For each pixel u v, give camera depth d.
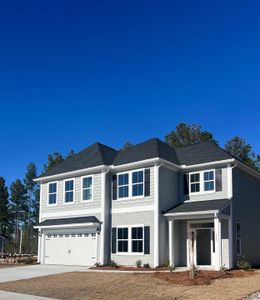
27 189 79.62
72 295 17.38
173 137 50.12
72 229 31.48
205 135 49.31
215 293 16.20
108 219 29.78
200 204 27.19
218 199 27.33
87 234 30.42
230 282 18.67
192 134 49.75
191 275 20.27
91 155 32.44
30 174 79.88
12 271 26.55
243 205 28.22
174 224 28.14
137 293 17.11
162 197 27.86
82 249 30.48
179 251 28.06
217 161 27.67
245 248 27.61
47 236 33.34
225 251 25.83
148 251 27.08
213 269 24.75
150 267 26.48
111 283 19.77
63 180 33.06
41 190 34.75
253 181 30.44
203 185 28.36
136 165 28.78
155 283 19.08
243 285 17.77
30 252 68.31
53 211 33.22
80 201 31.36
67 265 30.75
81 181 31.66
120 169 29.73
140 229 27.84
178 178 29.73
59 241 32.28
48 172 34.69
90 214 30.47
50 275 23.80
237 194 27.64
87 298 16.61
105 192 29.97
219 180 27.61
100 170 30.44
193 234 27.80
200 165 28.42
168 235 27.59
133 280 20.11
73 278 22.11
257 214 30.41
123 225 28.86
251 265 27.91
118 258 28.61
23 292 18.52
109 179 30.47
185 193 29.12
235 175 27.83
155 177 27.80
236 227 26.86
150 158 28.09
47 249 33.09
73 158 34.38
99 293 17.56
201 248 28.30
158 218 27.17
